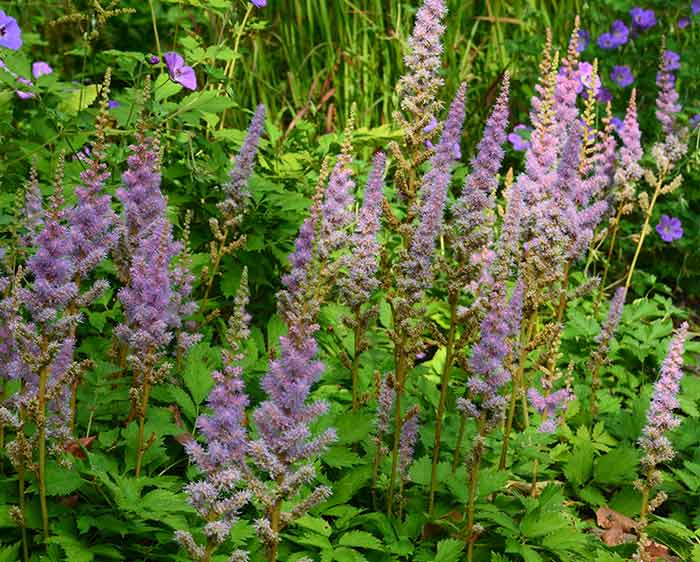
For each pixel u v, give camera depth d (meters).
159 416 1.87
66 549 1.68
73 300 1.72
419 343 1.80
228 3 2.33
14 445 1.67
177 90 2.20
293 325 1.56
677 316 2.66
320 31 3.05
